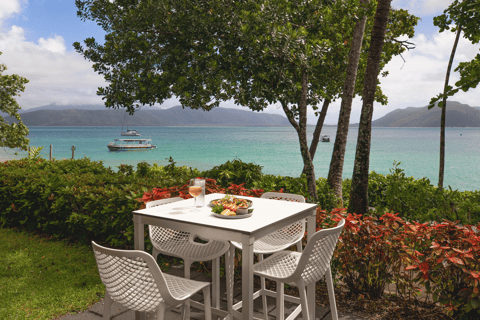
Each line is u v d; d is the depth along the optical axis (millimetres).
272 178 6051
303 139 5875
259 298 3352
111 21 5488
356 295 3330
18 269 4027
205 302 2268
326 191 6336
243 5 5121
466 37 6125
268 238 3281
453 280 2762
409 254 2938
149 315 2273
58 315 3010
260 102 5910
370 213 5797
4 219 5922
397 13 9766
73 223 5012
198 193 2896
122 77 5383
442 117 6992
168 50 5152
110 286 2039
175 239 3240
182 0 4945
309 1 5309
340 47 6875
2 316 2959
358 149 5605
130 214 4414
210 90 5504
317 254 2293
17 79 21391
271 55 5031
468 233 2678
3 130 21359
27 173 5945
